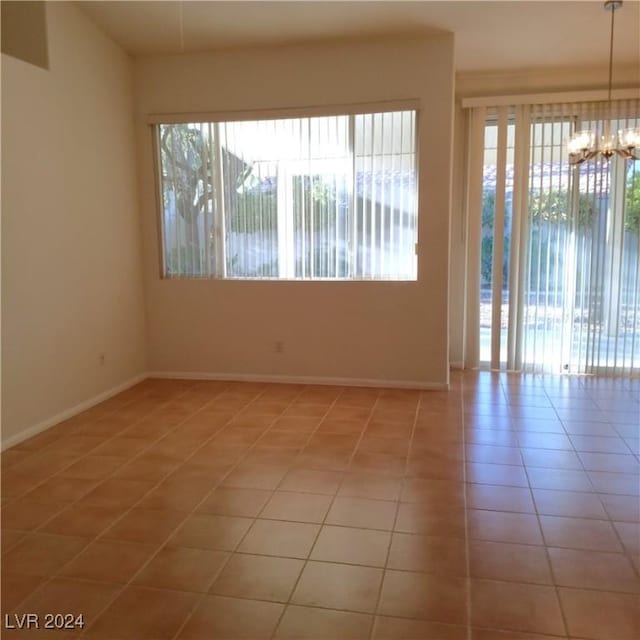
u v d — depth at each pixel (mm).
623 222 5219
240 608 2076
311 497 2924
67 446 3660
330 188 4902
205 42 4734
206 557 2398
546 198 5316
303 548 2455
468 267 5555
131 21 4434
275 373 5199
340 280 4969
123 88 4918
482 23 4344
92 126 4488
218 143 5035
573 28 4398
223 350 5262
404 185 4781
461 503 2838
